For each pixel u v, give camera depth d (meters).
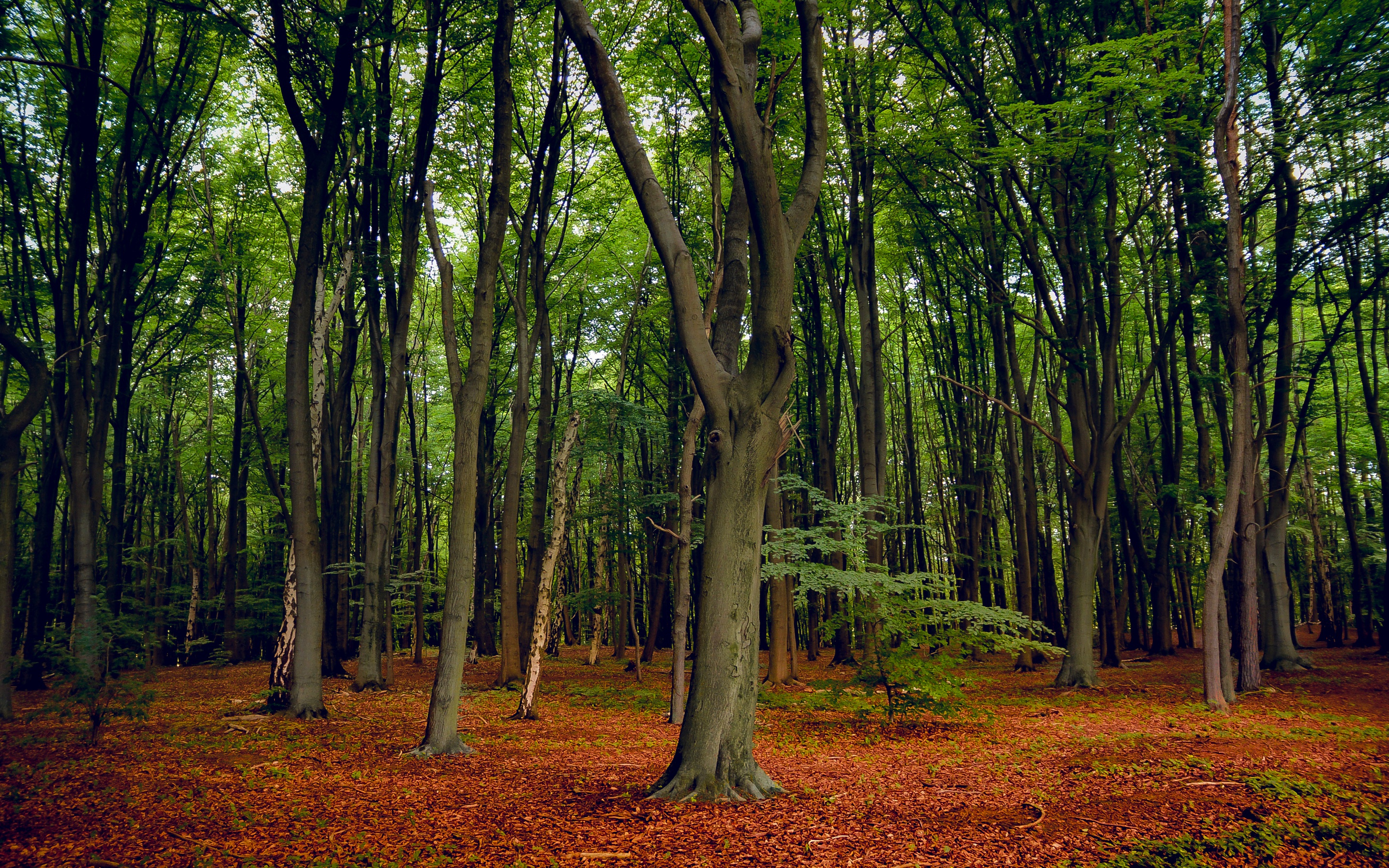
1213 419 26.83
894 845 5.69
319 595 13.03
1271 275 17.33
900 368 32.62
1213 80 15.46
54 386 18.09
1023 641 12.16
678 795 6.88
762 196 7.09
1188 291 16.41
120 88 14.21
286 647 13.27
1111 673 19.31
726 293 8.52
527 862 5.33
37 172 17.42
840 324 20.61
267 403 30.25
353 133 17.17
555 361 29.58
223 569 31.22
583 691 17.20
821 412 22.84
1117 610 24.69
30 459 27.28
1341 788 7.16
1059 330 17.34
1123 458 28.05
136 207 17.20
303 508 12.84
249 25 13.30
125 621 11.06
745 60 7.72
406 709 14.12
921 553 28.14
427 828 6.20
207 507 33.09
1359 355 20.59
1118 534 29.03
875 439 18.38
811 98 7.65
